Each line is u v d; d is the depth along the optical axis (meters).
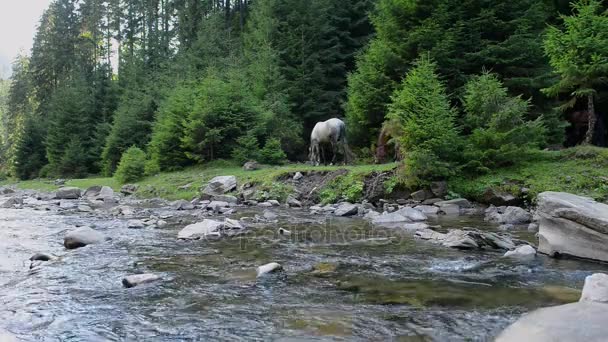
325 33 29.86
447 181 13.91
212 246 7.98
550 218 7.12
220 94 23.06
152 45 44.88
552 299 4.71
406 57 19.45
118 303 4.73
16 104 59.44
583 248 6.66
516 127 13.34
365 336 3.74
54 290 5.23
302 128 27.05
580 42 12.80
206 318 4.25
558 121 17.42
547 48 13.75
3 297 4.96
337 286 5.32
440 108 13.68
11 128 59.19
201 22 40.09
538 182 12.43
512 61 17.36
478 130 13.65
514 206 12.07
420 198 13.74
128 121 32.09
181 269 6.25
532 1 18.67
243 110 23.53
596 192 11.34
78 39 56.66
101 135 37.44
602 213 6.71
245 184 16.86
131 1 52.09
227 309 4.50
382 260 6.70
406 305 4.57
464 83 17.89
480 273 5.87
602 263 6.41
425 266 6.30
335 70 30.20
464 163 14.15
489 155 13.73
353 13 31.84
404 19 19.70
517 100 14.12
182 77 32.88
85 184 25.95
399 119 14.69
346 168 16.05
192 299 4.86
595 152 12.80
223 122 22.97
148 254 7.29
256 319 4.20
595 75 13.18
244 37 34.75
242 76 26.69
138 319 4.24
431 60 17.30
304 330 3.90
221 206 14.22
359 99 20.47
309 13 29.66
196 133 22.58
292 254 7.22
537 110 17.94
